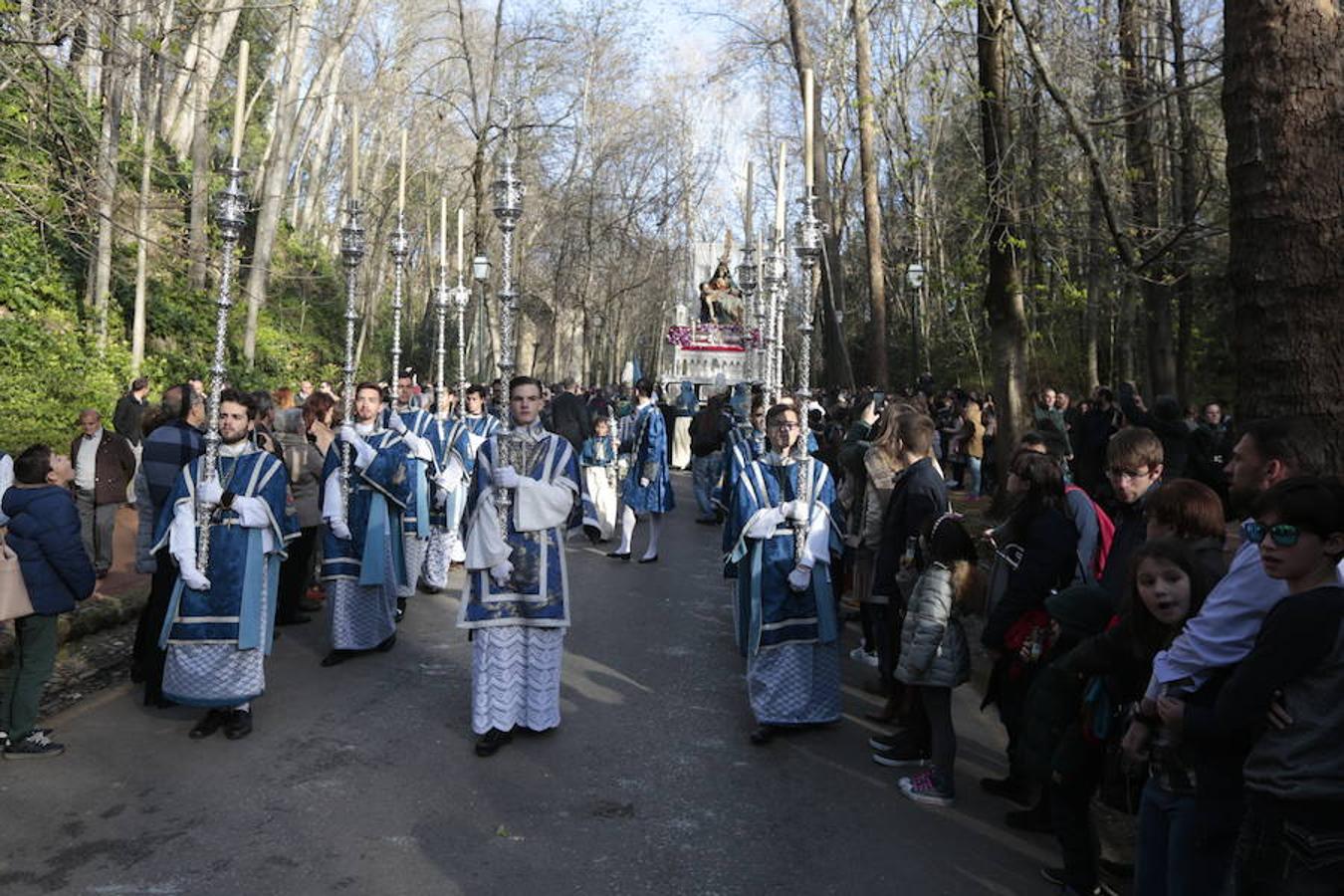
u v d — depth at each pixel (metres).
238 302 21.23
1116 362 28.69
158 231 19.97
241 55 6.01
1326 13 4.78
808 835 4.75
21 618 5.45
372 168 33.44
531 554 5.91
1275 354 4.80
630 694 6.88
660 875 4.34
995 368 12.61
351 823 4.78
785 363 28.14
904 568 6.02
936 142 23.88
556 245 39.09
